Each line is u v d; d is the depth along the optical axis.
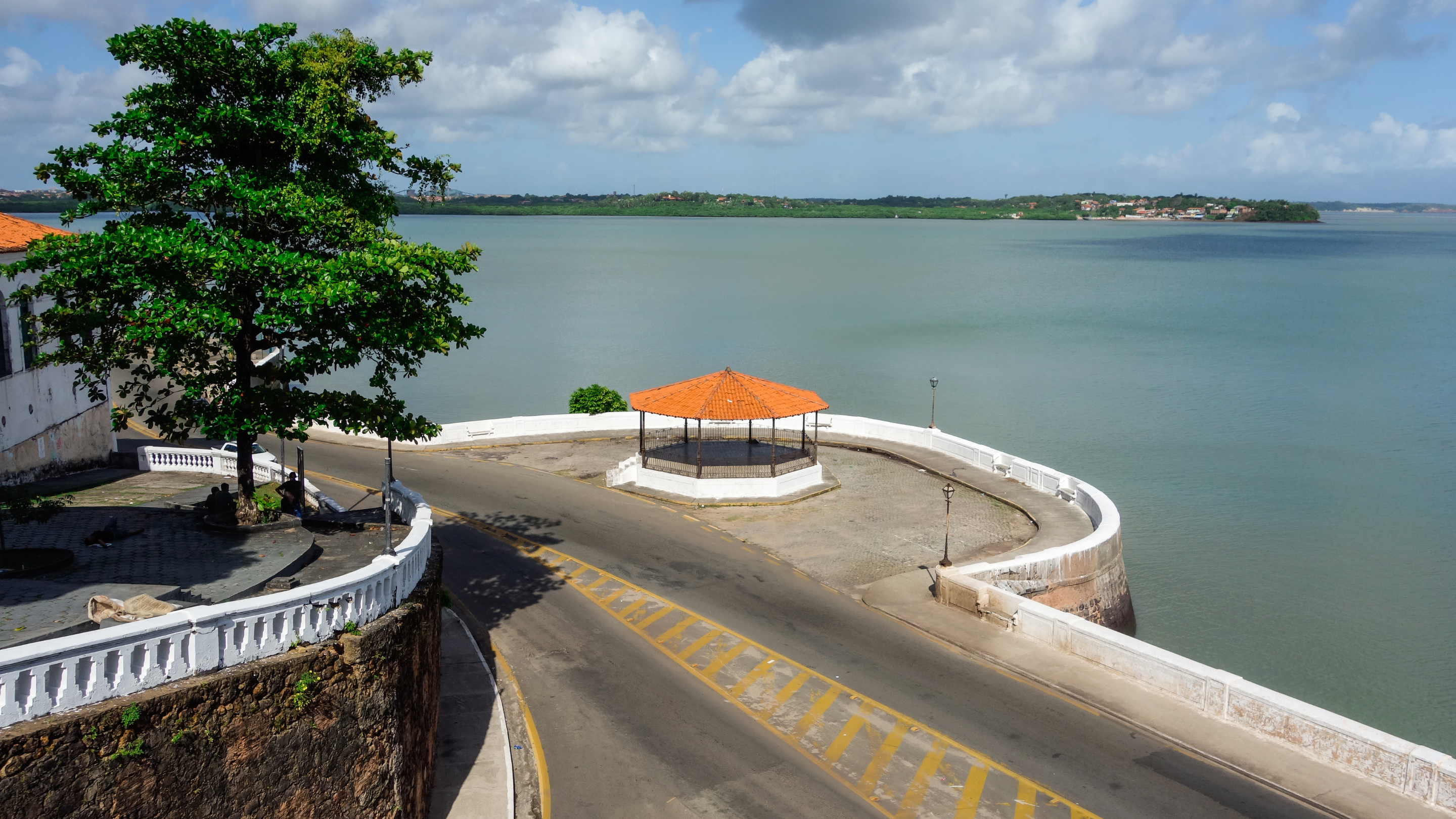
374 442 50.12
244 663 14.57
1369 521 49.72
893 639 27.77
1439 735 29.72
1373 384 85.56
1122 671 25.02
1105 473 58.56
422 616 19.30
